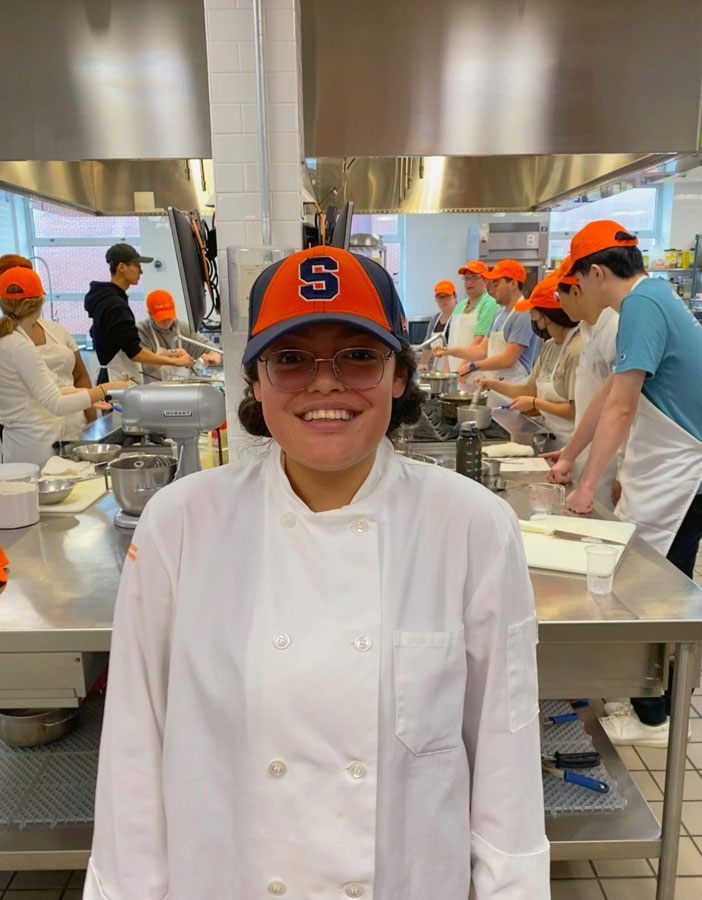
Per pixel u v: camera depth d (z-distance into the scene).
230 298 2.05
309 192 2.65
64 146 3.17
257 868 0.78
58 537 1.80
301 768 0.76
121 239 7.18
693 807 1.98
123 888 0.82
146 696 0.84
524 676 0.84
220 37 2.01
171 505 0.83
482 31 2.90
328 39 2.92
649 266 7.52
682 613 1.37
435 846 0.80
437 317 6.52
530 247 6.53
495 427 3.11
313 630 0.77
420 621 0.78
